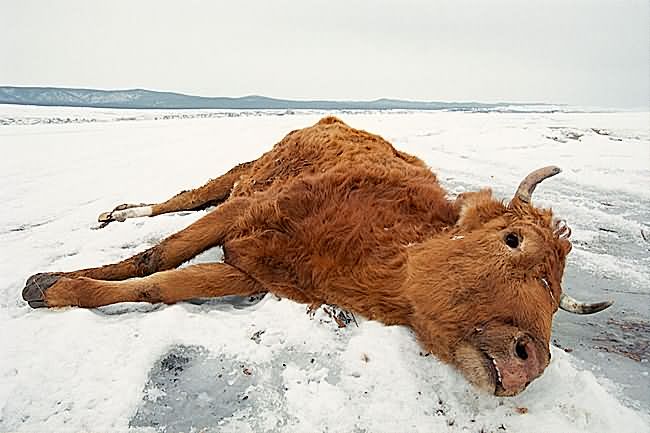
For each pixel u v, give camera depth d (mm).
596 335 1311
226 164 3328
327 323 1196
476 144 5062
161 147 4297
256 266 1267
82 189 2611
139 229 1910
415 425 916
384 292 1149
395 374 1026
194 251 1398
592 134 6172
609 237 2131
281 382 1017
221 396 972
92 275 1358
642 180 3346
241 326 1181
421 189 1360
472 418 946
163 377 1017
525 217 1119
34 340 1072
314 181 1328
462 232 1155
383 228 1223
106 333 1104
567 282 1629
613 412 941
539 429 907
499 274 1018
